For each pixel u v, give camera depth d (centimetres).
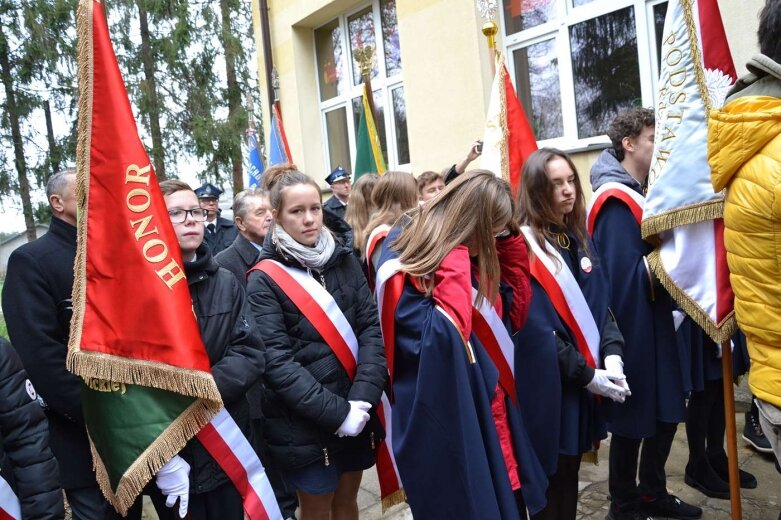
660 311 244
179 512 187
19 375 171
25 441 169
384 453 236
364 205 333
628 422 239
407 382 185
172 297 179
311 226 226
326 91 759
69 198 211
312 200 226
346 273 238
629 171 258
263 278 222
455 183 189
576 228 233
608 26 454
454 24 520
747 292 157
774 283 150
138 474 178
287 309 221
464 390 170
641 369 238
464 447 168
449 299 175
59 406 202
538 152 231
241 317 208
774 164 146
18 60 1276
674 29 226
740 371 291
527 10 504
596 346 222
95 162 183
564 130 491
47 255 207
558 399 207
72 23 1295
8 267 207
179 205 202
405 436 180
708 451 291
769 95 152
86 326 179
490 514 166
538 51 502
